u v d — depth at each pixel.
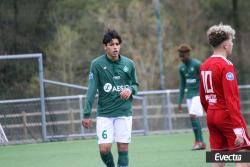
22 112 46.91
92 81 23.30
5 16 54.47
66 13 72.44
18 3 55.22
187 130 53.22
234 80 18.66
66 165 31.53
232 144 18.83
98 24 77.62
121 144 23.61
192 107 36.50
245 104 54.84
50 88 53.50
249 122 54.78
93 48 75.94
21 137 46.69
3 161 34.69
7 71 50.00
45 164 32.34
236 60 60.91
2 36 53.75
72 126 48.66
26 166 31.84
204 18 89.94
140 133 51.66
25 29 55.22
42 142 46.94
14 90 49.19
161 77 75.81
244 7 64.12
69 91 57.91
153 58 93.81
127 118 23.55
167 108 52.91
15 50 54.16
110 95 23.34
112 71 23.34
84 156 35.56
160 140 44.94
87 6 78.75
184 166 29.19
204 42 89.56
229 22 65.62
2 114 46.59
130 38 92.38
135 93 23.70
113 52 23.16
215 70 18.86
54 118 47.97
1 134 46.06
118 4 90.69
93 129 49.50
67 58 72.19
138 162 31.42
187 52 36.97
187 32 93.06
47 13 58.09
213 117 19.11
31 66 50.25
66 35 71.44
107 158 23.73
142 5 93.69
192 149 36.56
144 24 93.56
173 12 94.50
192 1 93.06
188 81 36.88
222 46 19.08
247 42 63.03
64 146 42.81
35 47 55.78
